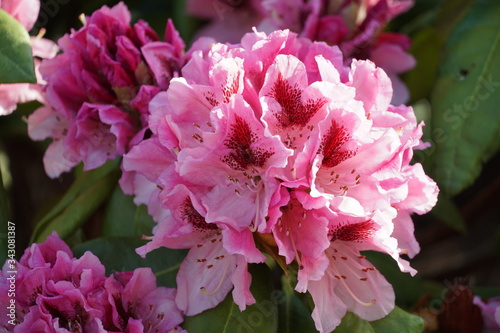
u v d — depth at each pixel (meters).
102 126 0.71
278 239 0.61
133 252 0.69
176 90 0.63
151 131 0.69
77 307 0.64
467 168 0.75
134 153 0.65
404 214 0.66
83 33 0.71
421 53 0.86
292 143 0.62
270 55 0.63
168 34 0.72
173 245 0.64
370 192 0.62
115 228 0.74
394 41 0.79
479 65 0.77
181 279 0.65
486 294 0.80
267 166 0.62
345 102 0.61
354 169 0.62
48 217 0.73
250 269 0.66
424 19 0.90
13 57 0.65
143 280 0.65
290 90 0.62
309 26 0.77
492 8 0.79
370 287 0.65
